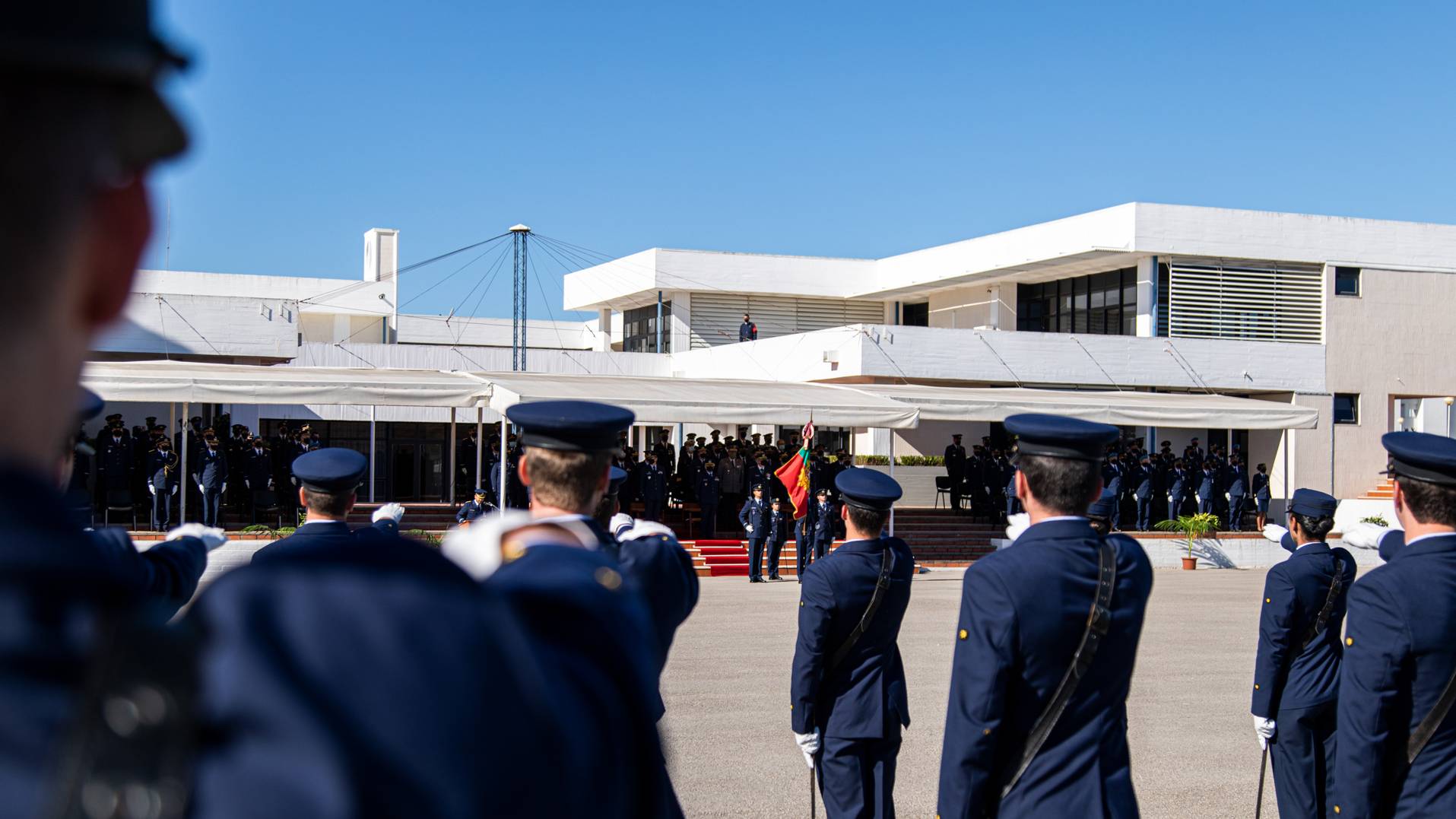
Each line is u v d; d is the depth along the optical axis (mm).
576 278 47188
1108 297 36906
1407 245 36875
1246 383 34938
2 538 682
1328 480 35500
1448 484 4152
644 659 1061
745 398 24703
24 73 694
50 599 698
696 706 10789
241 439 24484
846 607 5883
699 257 42250
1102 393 30297
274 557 864
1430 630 4031
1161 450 33438
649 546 3529
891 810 6000
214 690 701
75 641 699
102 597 729
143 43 726
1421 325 36906
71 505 778
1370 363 36344
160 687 681
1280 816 6477
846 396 26125
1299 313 35781
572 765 856
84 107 717
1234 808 7785
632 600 1138
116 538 2539
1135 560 4105
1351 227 36250
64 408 765
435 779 711
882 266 44000
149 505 23000
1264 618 6477
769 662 13203
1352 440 35938
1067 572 3910
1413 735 4113
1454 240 37344
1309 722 6391
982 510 29516
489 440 28891
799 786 8125
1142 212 34281
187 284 43188
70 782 660
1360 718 4148
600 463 2705
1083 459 4062
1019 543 4043
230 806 672
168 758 676
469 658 770
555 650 996
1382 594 4113
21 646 674
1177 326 34969
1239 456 33844
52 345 738
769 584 22328
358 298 44938
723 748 9203
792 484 22281
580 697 956
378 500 33469
